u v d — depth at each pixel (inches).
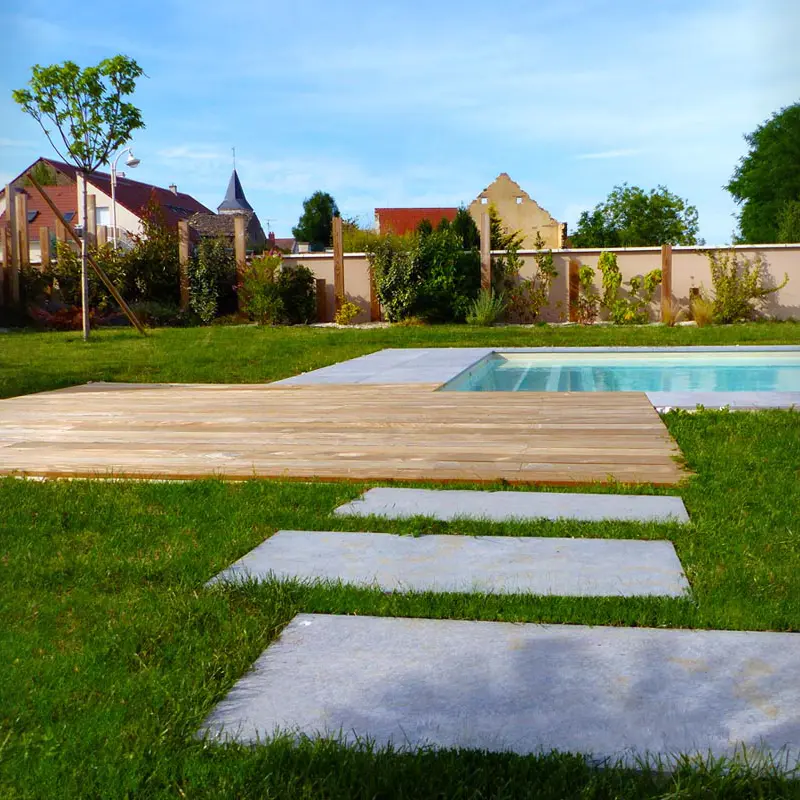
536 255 756.0
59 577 111.2
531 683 79.5
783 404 249.4
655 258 743.7
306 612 99.0
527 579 107.5
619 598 99.5
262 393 302.0
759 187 1654.8
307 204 2694.4
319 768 66.6
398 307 750.5
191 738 71.4
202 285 810.8
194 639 91.0
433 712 74.6
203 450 198.2
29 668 84.4
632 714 73.5
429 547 122.1
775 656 84.5
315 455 189.3
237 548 123.1
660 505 142.6
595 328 655.8
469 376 385.4
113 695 78.9
